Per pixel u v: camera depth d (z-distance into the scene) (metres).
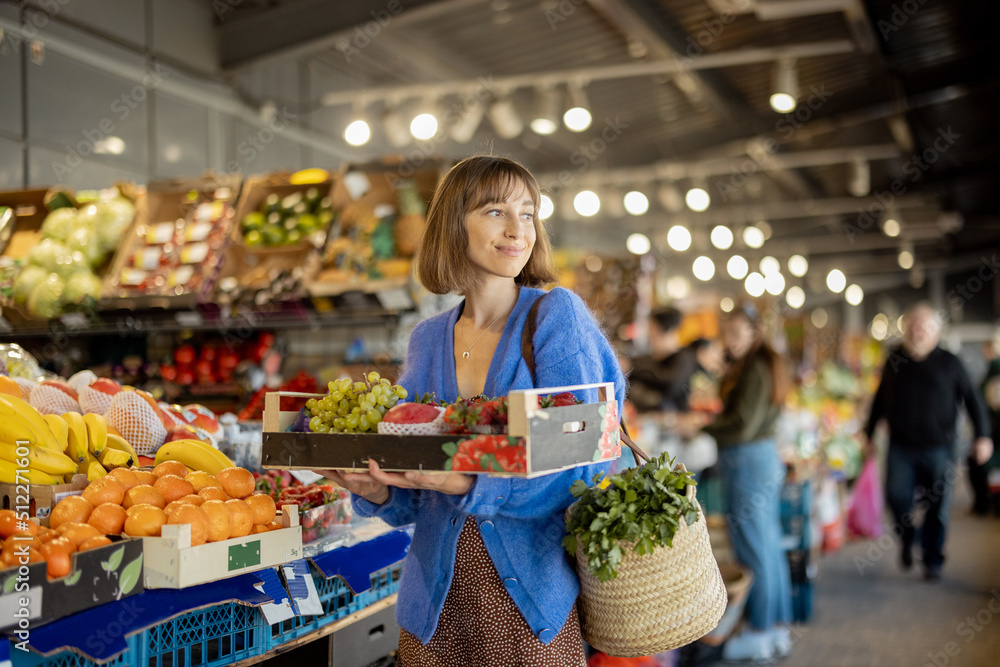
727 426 4.21
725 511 4.30
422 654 1.69
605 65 8.73
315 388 3.27
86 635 1.43
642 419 5.72
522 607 1.58
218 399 4.63
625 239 16.11
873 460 6.95
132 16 6.22
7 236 4.59
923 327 5.77
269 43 6.78
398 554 2.25
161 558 1.58
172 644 1.62
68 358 4.78
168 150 6.53
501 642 1.59
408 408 1.53
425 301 4.52
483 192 1.67
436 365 1.76
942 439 5.77
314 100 8.23
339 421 1.60
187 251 4.62
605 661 3.09
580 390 1.60
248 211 4.86
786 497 4.77
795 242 18.58
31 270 4.31
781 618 4.24
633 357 6.61
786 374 4.28
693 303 13.44
